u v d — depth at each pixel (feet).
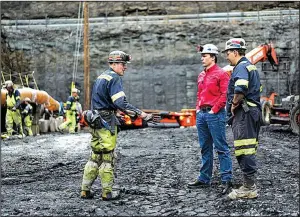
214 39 149.48
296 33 148.46
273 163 39.09
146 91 147.23
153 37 149.38
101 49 150.30
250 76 25.40
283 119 77.20
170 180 31.68
